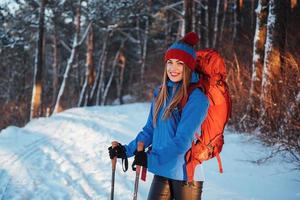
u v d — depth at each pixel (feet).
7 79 106.52
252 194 18.20
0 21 75.82
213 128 9.93
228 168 22.68
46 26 81.20
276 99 28.78
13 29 76.74
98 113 53.62
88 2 80.48
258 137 28.89
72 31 92.89
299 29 41.96
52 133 37.14
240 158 24.54
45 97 115.55
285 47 30.83
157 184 10.50
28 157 27.12
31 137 34.99
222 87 9.98
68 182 21.31
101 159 26.09
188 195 10.04
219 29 84.58
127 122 44.14
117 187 19.86
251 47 47.62
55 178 22.13
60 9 78.43
